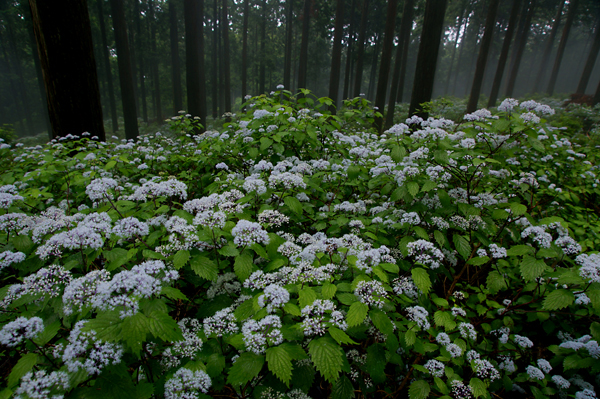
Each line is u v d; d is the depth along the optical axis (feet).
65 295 6.10
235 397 7.30
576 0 90.74
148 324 5.56
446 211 11.10
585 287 8.79
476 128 11.96
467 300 10.62
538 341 10.69
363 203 13.05
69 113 22.90
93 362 5.35
